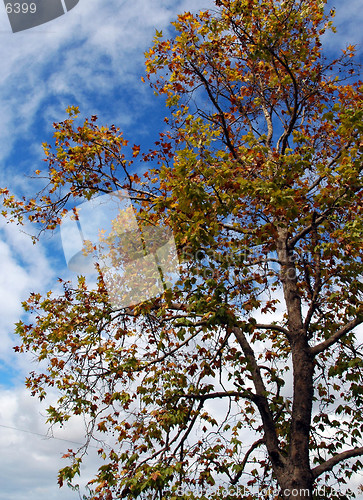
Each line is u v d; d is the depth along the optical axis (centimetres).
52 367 825
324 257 627
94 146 748
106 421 767
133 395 764
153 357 803
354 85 767
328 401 913
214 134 657
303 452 632
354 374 736
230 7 786
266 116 988
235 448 740
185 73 845
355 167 607
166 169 582
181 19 793
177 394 733
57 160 747
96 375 740
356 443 811
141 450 725
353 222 577
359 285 639
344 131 620
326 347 698
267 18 795
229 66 891
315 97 834
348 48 804
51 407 745
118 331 743
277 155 625
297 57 843
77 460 674
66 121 749
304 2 861
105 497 652
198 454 764
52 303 794
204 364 706
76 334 793
